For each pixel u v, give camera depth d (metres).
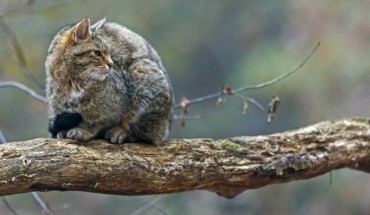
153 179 7.69
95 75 7.71
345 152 9.11
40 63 14.73
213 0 26.66
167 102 8.19
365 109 20.59
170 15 26.08
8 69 12.44
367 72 21.02
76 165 7.22
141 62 8.15
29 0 11.87
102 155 7.47
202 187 8.11
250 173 8.31
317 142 8.98
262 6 26.45
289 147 8.77
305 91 21.61
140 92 8.07
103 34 8.12
